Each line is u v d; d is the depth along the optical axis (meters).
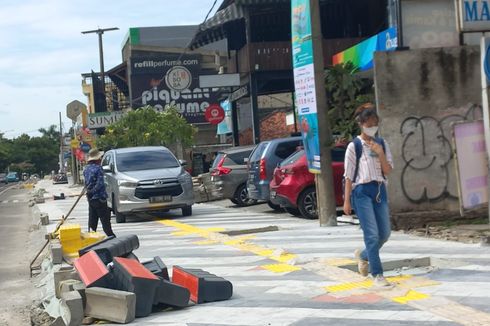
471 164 10.10
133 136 38.59
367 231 7.00
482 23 10.38
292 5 13.16
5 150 139.50
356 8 26.42
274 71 27.16
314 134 12.74
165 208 17.69
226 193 20.09
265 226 13.56
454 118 11.45
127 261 7.21
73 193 41.81
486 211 11.27
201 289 7.20
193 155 41.59
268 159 16.78
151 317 6.76
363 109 6.95
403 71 11.41
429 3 12.98
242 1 25.62
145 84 55.62
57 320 7.18
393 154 11.38
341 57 20.22
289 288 7.50
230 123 38.84
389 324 5.79
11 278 11.24
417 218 11.37
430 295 6.71
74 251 11.52
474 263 8.17
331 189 12.80
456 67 11.44
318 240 11.00
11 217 25.98
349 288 7.21
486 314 5.90
